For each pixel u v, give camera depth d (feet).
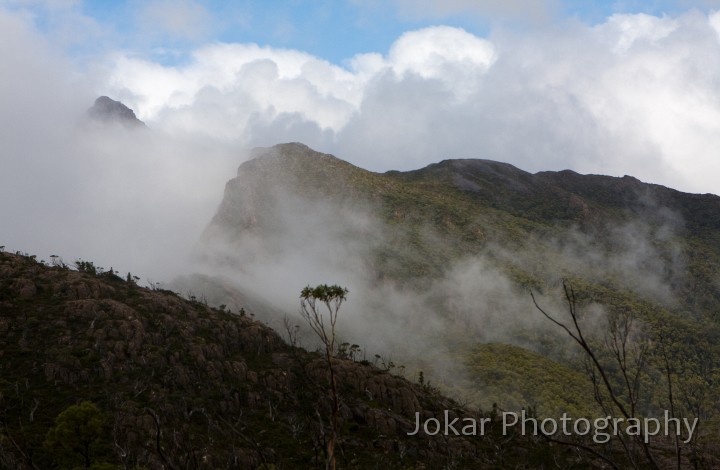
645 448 36.73
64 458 172.04
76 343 312.09
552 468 268.21
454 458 296.30
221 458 220.43
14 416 239.09
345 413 314.35
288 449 239.09
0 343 301.22
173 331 354.13
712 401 362.33
